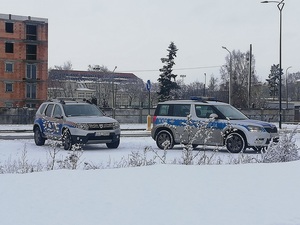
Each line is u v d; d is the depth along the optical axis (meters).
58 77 101.44
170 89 62.72
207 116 15.03
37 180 6.66
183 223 4.81
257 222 4.88
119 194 5.88
